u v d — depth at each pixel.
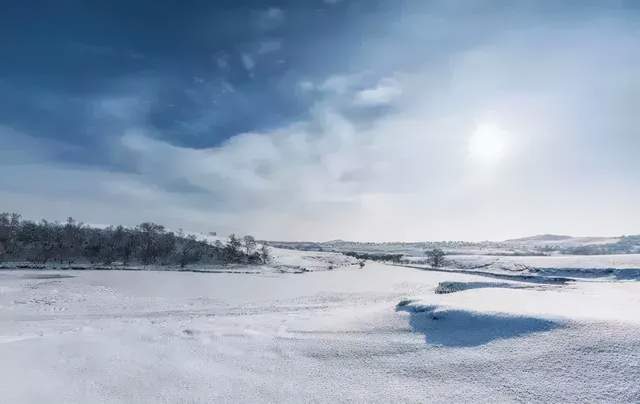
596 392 7.54
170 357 11.04
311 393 8.52
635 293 18.14
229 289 49.75
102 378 9.30
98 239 100.06
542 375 8.41
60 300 36.53
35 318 25.31
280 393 8.54
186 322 17.47
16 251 91.62
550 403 7.46
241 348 12.01
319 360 10.70
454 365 9.55
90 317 25.70
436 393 8.25
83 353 11.09
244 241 113.75
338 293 46.34
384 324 13.72
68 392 8.45
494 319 11.65
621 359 8.27
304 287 52.59
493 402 7.70
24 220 99.50
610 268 81.62
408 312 14.52
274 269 94.81
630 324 9.62
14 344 11.73
